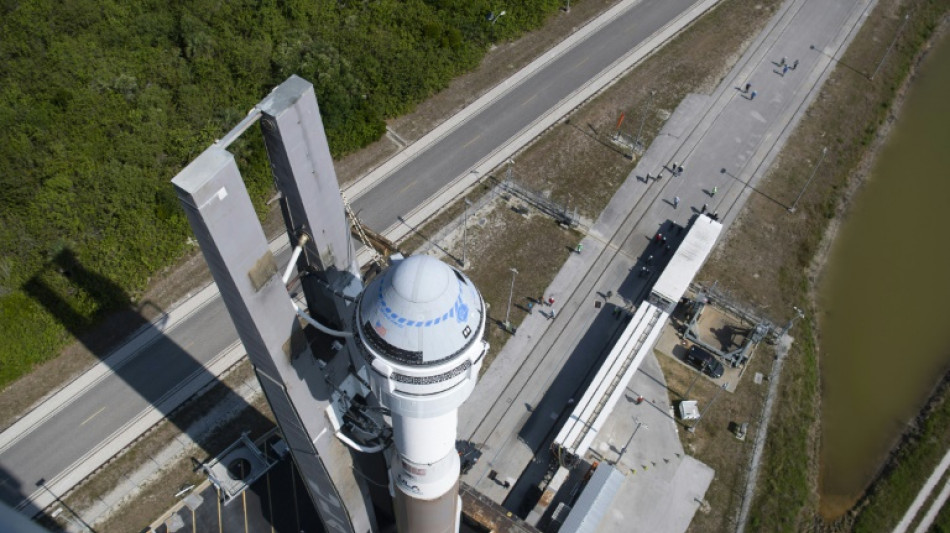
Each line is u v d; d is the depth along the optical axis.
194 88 79.12
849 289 78.56
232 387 65.12
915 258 81.50
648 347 66.25
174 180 27.53
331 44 83.94
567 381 66.69
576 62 93.12
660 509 59.88
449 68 88.25
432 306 30.80
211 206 28.39
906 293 78.62
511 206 79.00
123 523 57.69
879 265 80.56
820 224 82.50
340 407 40.72
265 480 59.22
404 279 30.91
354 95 81.56
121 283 69.69
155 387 64.94
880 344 74.69
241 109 79.12
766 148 86.81
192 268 72.38
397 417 34.69
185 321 69.00
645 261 75.50
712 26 99.50
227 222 29.42
